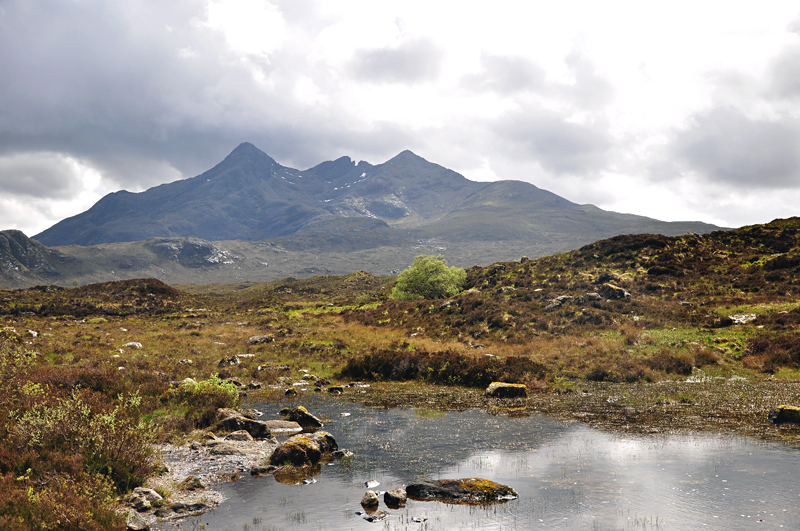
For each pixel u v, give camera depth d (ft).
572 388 82.07
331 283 553.64
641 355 100.48
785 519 30.55
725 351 98.22
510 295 162.71
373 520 31.40
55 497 28.07
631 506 33.19
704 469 40.47
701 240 192.24
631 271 166.71
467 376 90.58
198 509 33.35
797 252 157.38
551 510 32.78
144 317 214.69
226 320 205.57
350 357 112.98
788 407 56.13
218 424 55.57
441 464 43.47
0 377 50.34
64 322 172.24
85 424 37.93
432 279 213.87
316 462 44.47
